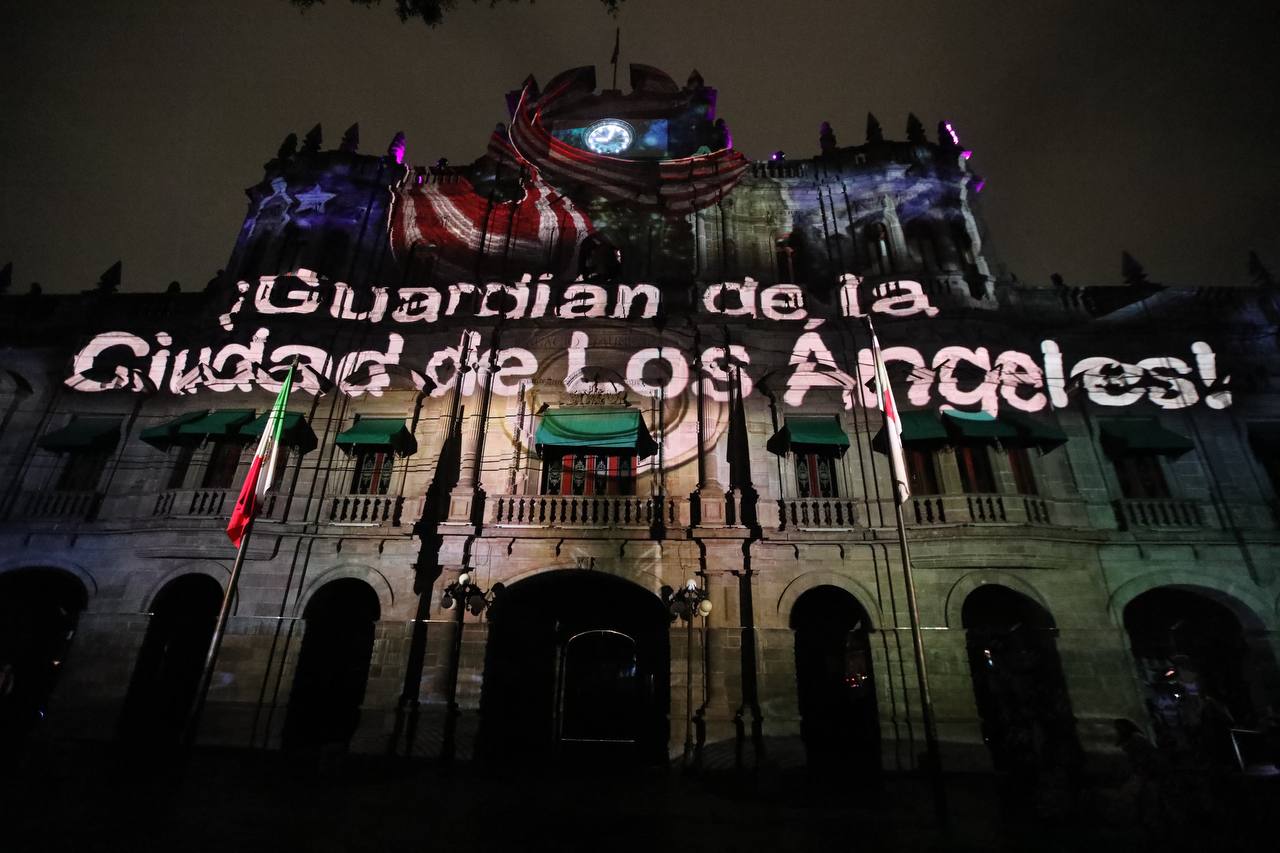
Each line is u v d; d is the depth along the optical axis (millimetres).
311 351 20188
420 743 15625
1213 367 19125
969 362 19094
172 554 17531
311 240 22328
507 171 23578
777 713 15719
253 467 15781
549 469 18750
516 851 8852
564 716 18594
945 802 11320
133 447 19344
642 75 25781
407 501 18188
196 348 20516
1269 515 17391
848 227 22125
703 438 18500
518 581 17172
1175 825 9656
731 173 23125
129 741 16141
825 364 19484
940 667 15922
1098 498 17797
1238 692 16734
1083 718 15141
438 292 21188
